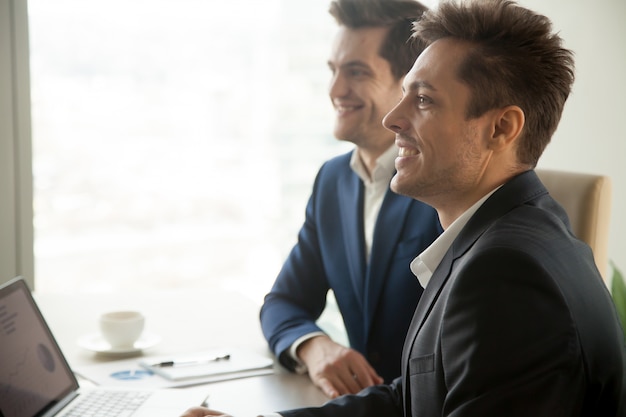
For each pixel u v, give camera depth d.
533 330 1.06
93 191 3.96
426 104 1.25
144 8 3.62
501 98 1.22
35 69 2.96
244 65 3.82
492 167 1.26
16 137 2.89
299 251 2.12
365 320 1.87
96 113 3.71
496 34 1.23
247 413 1.50
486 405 1.06
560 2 2.86
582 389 1.09
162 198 4.15
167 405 1.50
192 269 4.33
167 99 3.86
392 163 1.90
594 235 1.88
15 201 2.91
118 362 1.77
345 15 1.91
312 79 3.73
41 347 1.54
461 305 1.11
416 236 1.82
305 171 3.86
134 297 2.35
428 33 1.28
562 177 1.95
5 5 2.81
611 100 2.71
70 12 3.45
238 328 2.05
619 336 1.21
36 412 1.42
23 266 2.95
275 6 3.72
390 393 1.49
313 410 1.42
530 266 1.08
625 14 2.65
